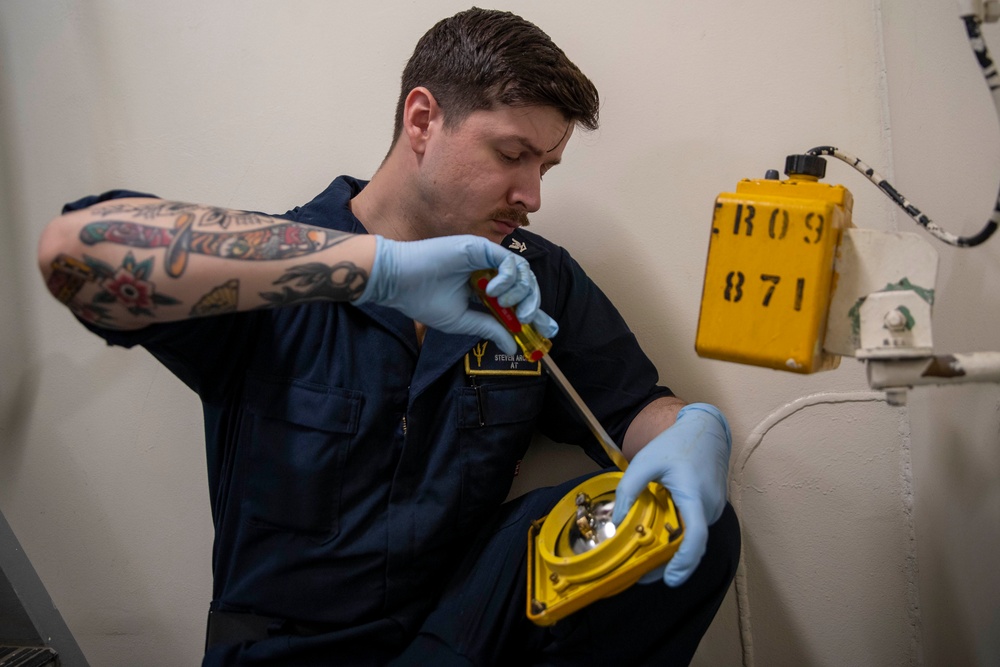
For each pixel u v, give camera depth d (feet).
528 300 2.81
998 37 2.70
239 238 2.52
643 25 3.85
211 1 4.07
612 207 4.00
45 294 4.28
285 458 3.17
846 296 2.28
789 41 3.73
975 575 3.11
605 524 2.68
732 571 3.10
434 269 2.68
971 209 2.93
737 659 4.03
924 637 3.74
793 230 2.22
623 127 3.94
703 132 3.85
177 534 4.36
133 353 4.26
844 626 3.94
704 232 3.91
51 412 4.37
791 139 3.77
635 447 3.59
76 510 4.42
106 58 4.16
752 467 3.99
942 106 3.13
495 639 3.13
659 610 2.96
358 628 3.18
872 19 3.67
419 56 3.21
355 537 3.21
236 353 3.23
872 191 3.72
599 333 3.75
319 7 4.02
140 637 4.46
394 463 3.27
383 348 3.22
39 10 4.16
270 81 4.09
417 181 3.22
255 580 3.21
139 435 4.32
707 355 2.39
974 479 3.07
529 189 3.10
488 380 3.39
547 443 4.16
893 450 3.83
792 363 2.25
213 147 4.16
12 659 4.27
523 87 2.89
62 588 4.48
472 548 3.53
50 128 4.22
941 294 3.34
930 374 2.16
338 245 2.61
